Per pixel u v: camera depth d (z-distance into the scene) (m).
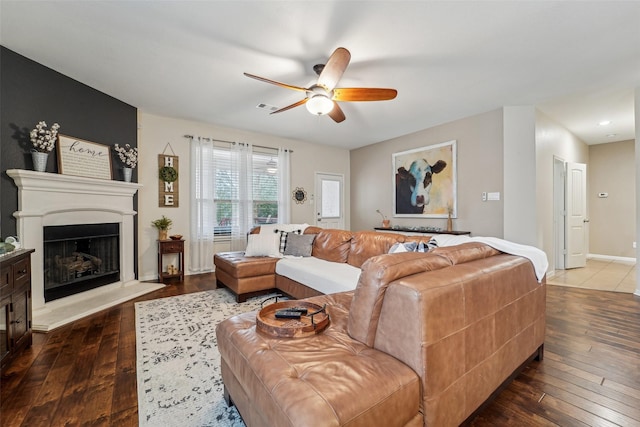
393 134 5.32
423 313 1.10
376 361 1.14
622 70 2.90
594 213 5.91
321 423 0.83
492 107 3.92
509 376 1.62
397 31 2.26
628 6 1.98
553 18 2.11
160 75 3.03
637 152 3.33
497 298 1.47
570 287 3.75
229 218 4.94
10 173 2.52
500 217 3.96
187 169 4.57
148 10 2.05
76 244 3.22
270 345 1.29
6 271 1.92
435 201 4.78
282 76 3.03
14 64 2.61
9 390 1.65
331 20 2.13
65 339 2.30
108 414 1.46
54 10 2.05
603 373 1.80
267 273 3.44
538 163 3.90
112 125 3.59
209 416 1.45
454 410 1.22
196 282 4.10
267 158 5.41
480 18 2.11
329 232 3.68
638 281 3.37
